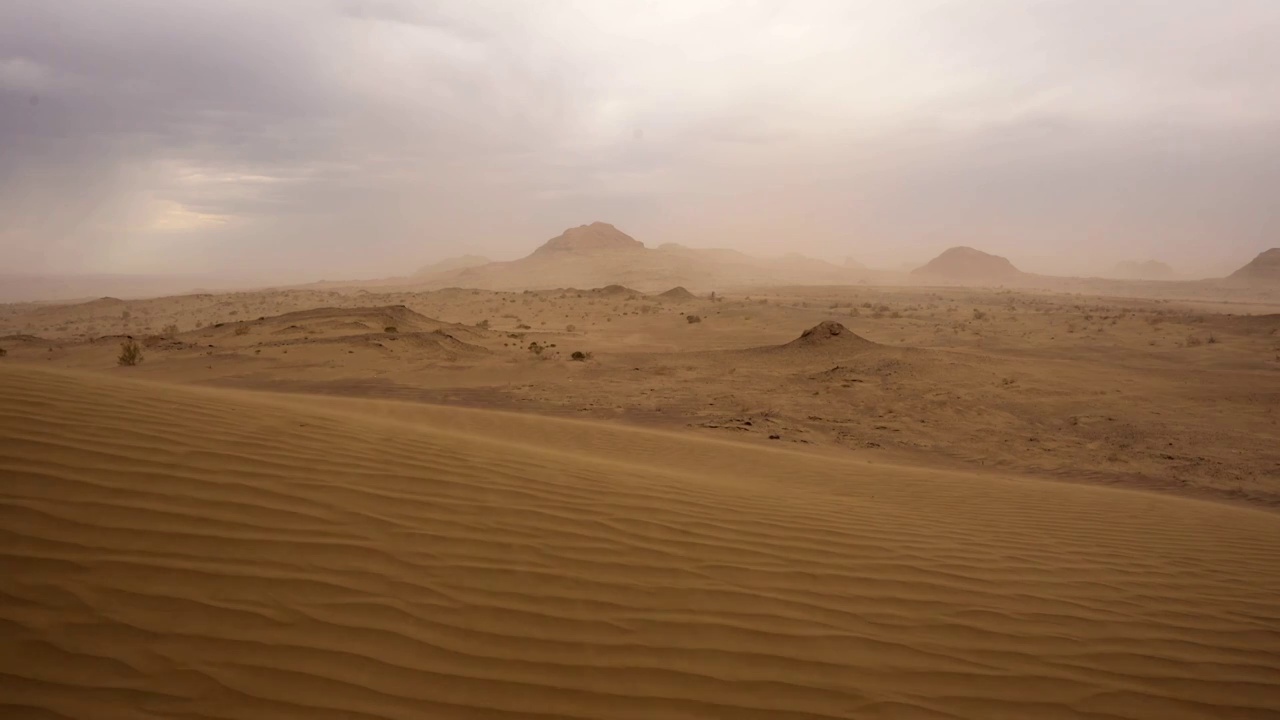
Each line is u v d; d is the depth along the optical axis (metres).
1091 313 61.69
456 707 2.88
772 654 3.56
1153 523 7.34
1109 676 3.74
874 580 4.68
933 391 21.28
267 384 22.03
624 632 3.59
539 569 4.15
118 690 2.70
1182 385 23.00
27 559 3.37
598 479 6.17
